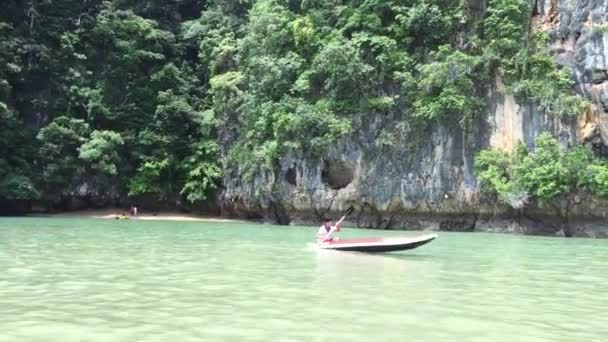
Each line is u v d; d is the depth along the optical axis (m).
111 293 9.80
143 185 42.97
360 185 35.28
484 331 7.50
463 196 33.38
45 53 43.56
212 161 43.22
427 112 33.38
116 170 42.62
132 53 45.91
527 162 31.50
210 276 11.88
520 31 33.62
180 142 44.56
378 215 35.50
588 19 32.25
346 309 8.66
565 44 33.28
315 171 36.22
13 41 42.88
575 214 31.28
